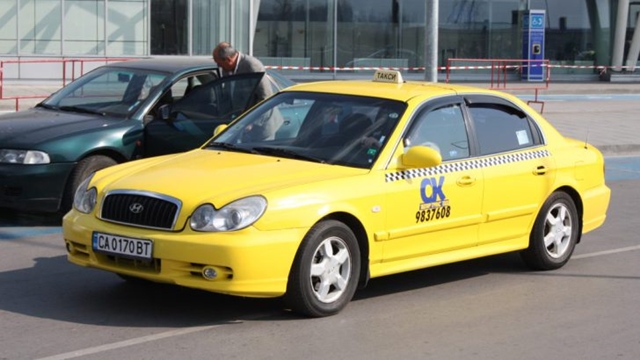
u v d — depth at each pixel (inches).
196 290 292.4
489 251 310.2
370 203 270.5
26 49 1051.3
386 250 278.1
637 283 320.8
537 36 1354.6
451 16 1354.6
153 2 1106.1
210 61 446.6
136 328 253.4
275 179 263.1
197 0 1130.7
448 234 295.1
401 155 282.4
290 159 283.6
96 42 1080.8
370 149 281.4
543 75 1375.5
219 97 408.8
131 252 252.1
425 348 243.4
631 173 593.6
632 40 1423.5
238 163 278.4
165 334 248.5
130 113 411.8
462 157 301.1
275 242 248.2
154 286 297.7
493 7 1369.3
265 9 1266.0
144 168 279.6
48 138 384.8
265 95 403.2
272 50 1279.5
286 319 263.6
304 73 1295.5
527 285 314.0
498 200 308.3
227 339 245.1
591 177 346.0
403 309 279.9
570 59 1425.9
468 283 314.8
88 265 264.1
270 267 248.5
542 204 325.7
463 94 311.0
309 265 256.7
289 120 304.5
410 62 1342.3
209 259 243.4
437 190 288.4
